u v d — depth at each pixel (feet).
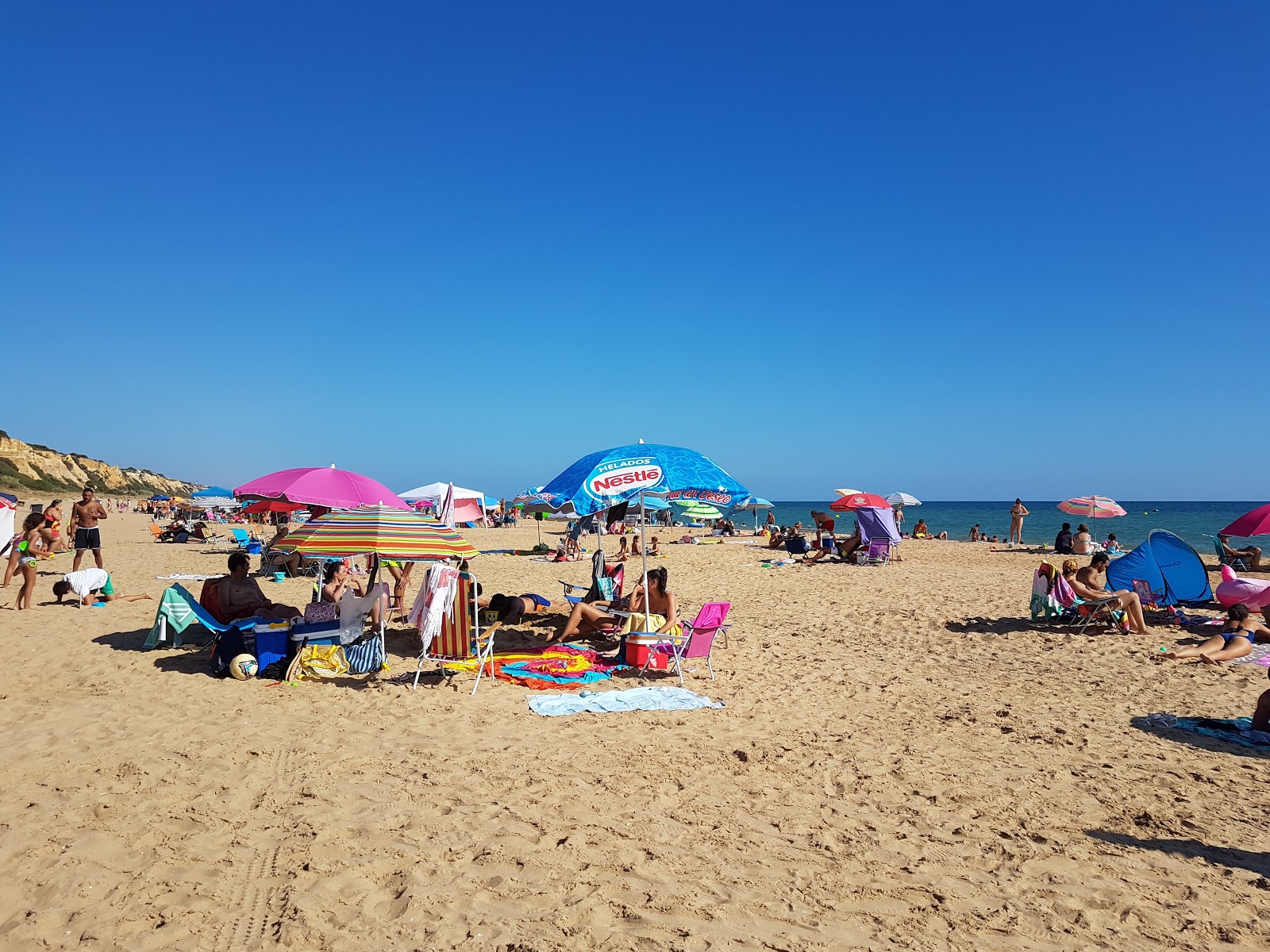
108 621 32.19
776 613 38.19
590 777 16.26
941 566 60.29
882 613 38.06
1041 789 16.17
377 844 12.97
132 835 12.99
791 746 18.67
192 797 14.67
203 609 27.22
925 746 18.84
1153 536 37.68
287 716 20.01
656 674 25.45
